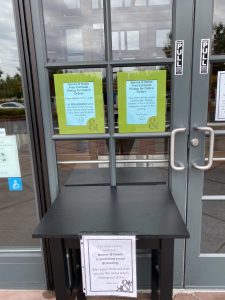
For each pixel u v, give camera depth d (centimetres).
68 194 165
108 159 177
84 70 162
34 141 173
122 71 161
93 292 129
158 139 173
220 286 195
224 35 157
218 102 166
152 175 179
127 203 150
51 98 167
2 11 158
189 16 153
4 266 199
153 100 165
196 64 159
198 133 169
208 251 193
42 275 199
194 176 177
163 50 161
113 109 166
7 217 206
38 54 160
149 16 158
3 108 172
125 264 124
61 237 120
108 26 158
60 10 159
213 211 187
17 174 187
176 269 193
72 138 171
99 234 120
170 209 142
